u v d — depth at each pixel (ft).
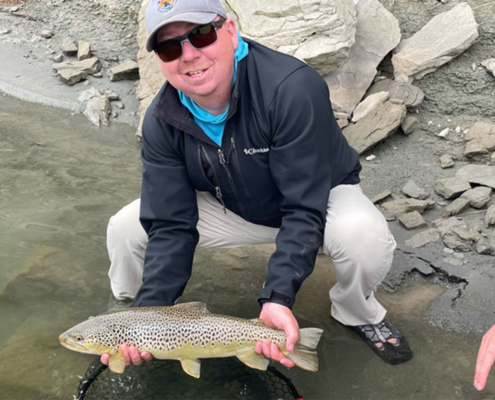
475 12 7.26
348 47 6.54
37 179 6.19
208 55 3.40
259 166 3.76
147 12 3.41
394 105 6.38
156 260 3.91
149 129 3.84
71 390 3.87
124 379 3.91
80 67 7.89
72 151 6.70
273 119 3.55
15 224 5.51
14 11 8.95
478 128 6.14
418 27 7.29
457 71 6.73
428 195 5.60
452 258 4.93
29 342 4.24
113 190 6.05
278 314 3.49
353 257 3.87
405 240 5.15
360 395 3.86
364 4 7.14
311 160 3.59
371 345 4.20
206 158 3.80
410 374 4.01
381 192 5.69
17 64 8.13
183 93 3.68
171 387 3.86
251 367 3.74
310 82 3.53
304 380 3.98
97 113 7.30
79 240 5.33
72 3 8.96
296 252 3.62
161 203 3.93
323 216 3.71
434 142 6.27
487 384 3.92
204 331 3.53
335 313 4.41
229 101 3.60
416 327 4.41
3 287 4.77
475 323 4.42
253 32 6.83
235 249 5.26
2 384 3.91
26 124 7.18
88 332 3.50
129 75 7.81
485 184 5.53
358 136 6.26
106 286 4.81
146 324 3.54
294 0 6.68
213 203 4.27
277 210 4.00
